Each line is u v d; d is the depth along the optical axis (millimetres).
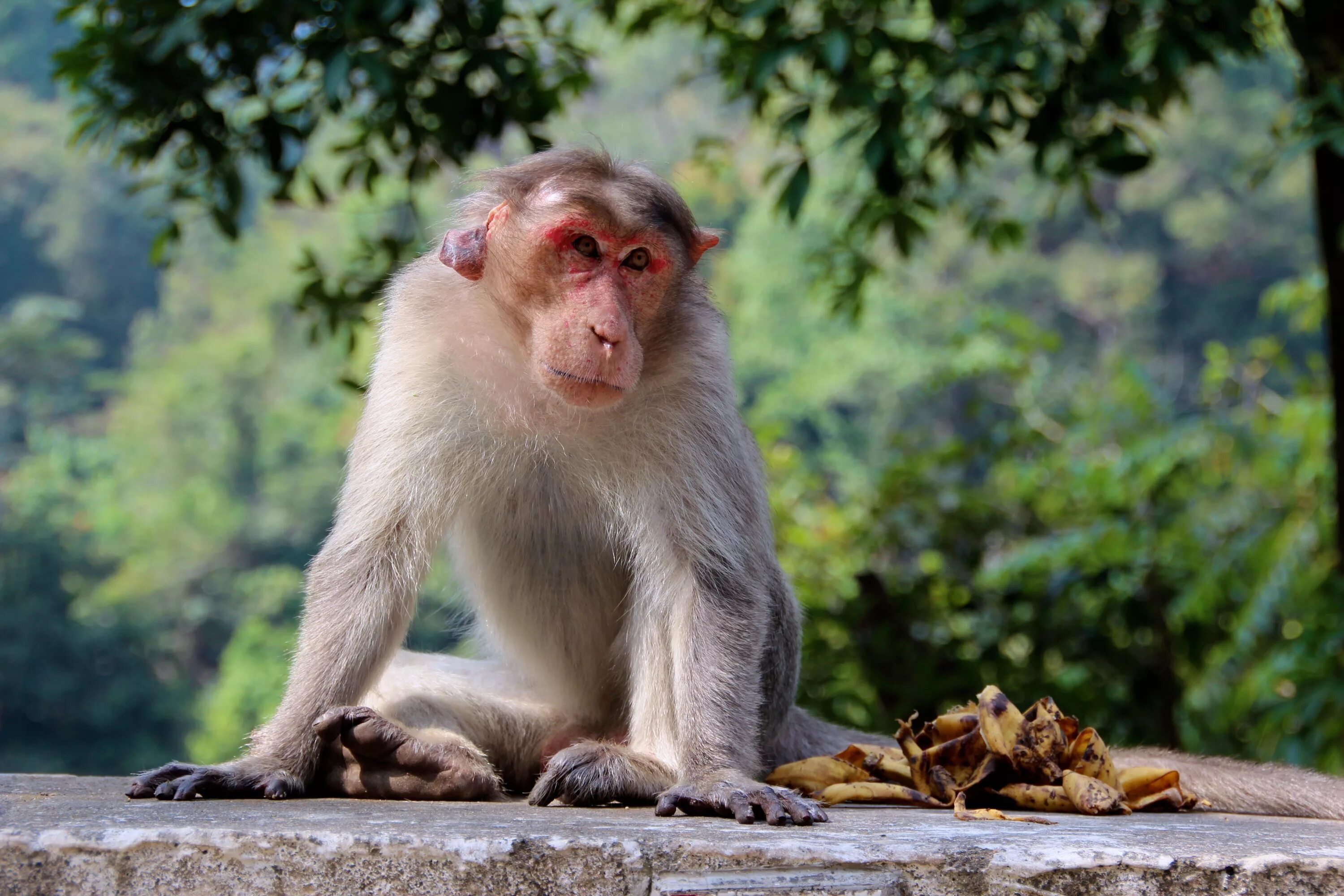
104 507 51250
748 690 4742
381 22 7605
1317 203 8203
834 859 3531
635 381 4723
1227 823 4406
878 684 9188
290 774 4465
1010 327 11812
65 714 43812
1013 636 9672
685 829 3793
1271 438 10484
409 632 5031
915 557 10812
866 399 42938
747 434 5266
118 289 72000
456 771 4465
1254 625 9516
